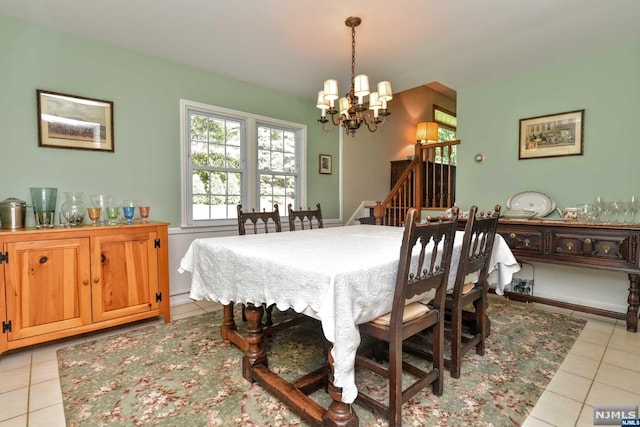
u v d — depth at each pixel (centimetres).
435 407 157
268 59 304
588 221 271
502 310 295
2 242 198
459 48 278
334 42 271
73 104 260
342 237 229
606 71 283
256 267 162
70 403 160
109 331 249
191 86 324
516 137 337
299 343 229
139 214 292
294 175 420
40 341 211
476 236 190
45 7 221
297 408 148
